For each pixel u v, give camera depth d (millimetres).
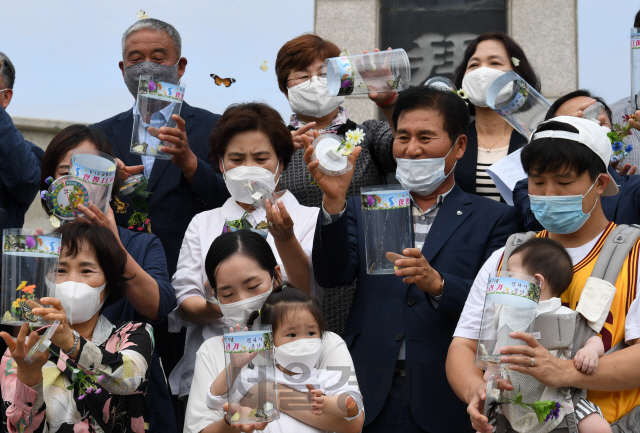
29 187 4707
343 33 7105
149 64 4770
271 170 4168
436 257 3883
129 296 3830
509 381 3076
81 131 4164
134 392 3369
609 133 4035
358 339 3807
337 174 3648
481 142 4902
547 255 3188
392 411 3666
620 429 3088
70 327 3475
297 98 4746
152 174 4707
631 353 3021
